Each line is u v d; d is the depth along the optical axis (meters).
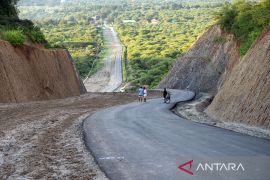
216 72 60.50
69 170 9.41
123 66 135.38
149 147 11.82
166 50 150.50
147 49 161.50
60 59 49.97
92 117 21.56
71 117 21.72
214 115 24.33
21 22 49.00
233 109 21.12
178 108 32.34
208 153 10.47
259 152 10.39
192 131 15.24
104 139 13.64
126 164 9.71
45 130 16.20
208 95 52.03
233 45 56.84
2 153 11.62
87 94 54.44
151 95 55.84
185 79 69.12
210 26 73.00
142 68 131.25
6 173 9.38
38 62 41.12
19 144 12.95
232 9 60.12
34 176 8.99
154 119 20.48
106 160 10.26
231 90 23.70
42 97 38.75
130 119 20.47
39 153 11.45
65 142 13.20
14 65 34.72
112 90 99.00
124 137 13.98
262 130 15.70
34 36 47.03
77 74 58.56
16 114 23.02
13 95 32.22
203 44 69.69
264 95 17.84
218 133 14.57
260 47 22.39
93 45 180.75
